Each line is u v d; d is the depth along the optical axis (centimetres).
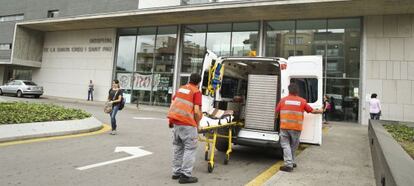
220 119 667
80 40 2922
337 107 1852
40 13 3097
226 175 589
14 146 731
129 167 605
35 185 468
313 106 715
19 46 2978
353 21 1883
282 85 732
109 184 492
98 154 701
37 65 3130
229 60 802
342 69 1872
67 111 1173
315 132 716
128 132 1057
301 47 1994
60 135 912
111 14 2370
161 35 2511
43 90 2964
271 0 1791
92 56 2830
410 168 368
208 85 766
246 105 756
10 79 3362
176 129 526
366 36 1823
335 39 1914
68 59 2981
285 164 606
